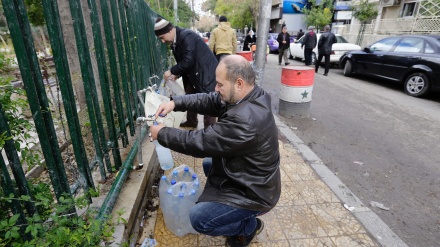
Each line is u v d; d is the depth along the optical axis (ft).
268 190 5.70
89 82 6.11
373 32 51.24
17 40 3.85
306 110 16.99
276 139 5.55
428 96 22.54
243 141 4.99
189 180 7.98
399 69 23.09
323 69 36.37
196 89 11.34
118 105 8.13
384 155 12.50
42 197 4.17
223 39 21.74
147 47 13.87
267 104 5.36
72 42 9.30
